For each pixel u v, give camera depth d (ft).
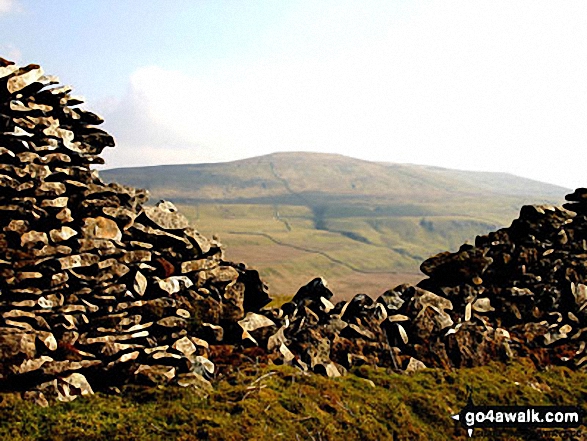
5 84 41.09
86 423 36.42
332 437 40.75
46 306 40.88
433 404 48.42
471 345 57.52
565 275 65.51
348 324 56.39
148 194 51.67
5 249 40.19
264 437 38.34
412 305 59.21
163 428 37.37
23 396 37.35
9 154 40.81
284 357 50.42
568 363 59.62
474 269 64.18
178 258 49.08
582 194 74.59
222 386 44.19
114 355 41.93
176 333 46.70
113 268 44.47
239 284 53.01
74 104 48.57
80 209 44.68
